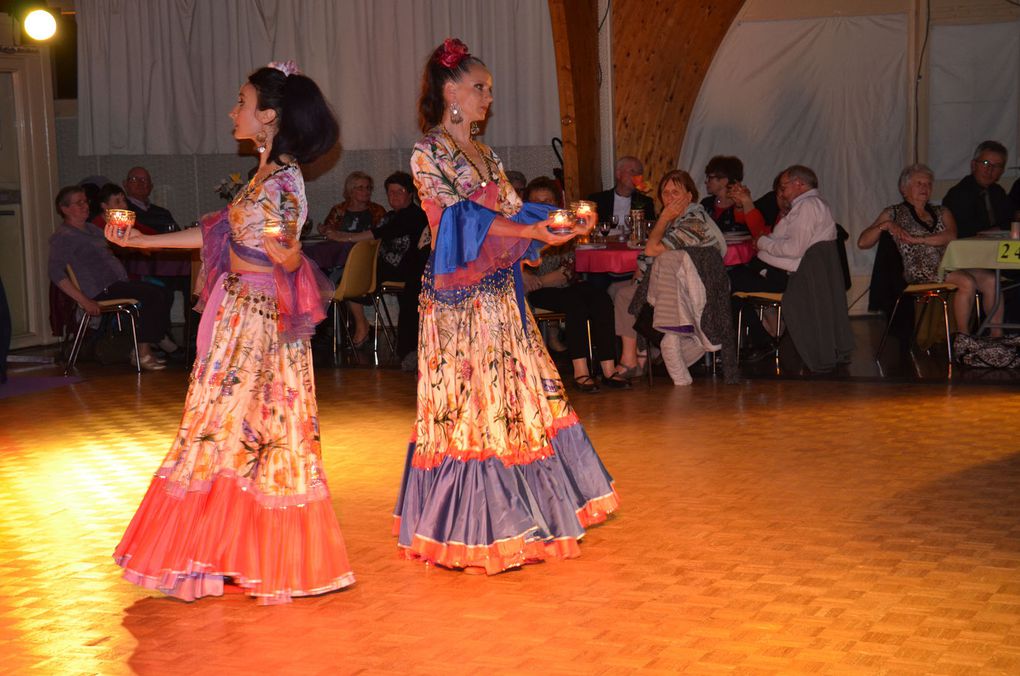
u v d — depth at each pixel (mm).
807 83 11305
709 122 11531
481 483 4199
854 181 11320
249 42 11492
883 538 4484
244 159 11742
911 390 7605
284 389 3951
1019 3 10828
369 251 9398
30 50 10711
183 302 11438
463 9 10883
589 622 3688
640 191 9805
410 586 4094
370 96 11305
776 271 8805
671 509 4973
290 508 3939
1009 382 7777
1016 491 5109
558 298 8055
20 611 3898
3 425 7219
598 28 10641
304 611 3855
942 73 11117
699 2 10953
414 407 7547
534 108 10844
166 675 3348
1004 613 3654
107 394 8297
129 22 11703
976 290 8930
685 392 7789
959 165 11180
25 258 10773
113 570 4344
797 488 5258
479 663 3377
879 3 11070
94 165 12070
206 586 3941
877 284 9016
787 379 8156
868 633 3514
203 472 3857
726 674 3244
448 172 4258
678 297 7840
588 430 6648
